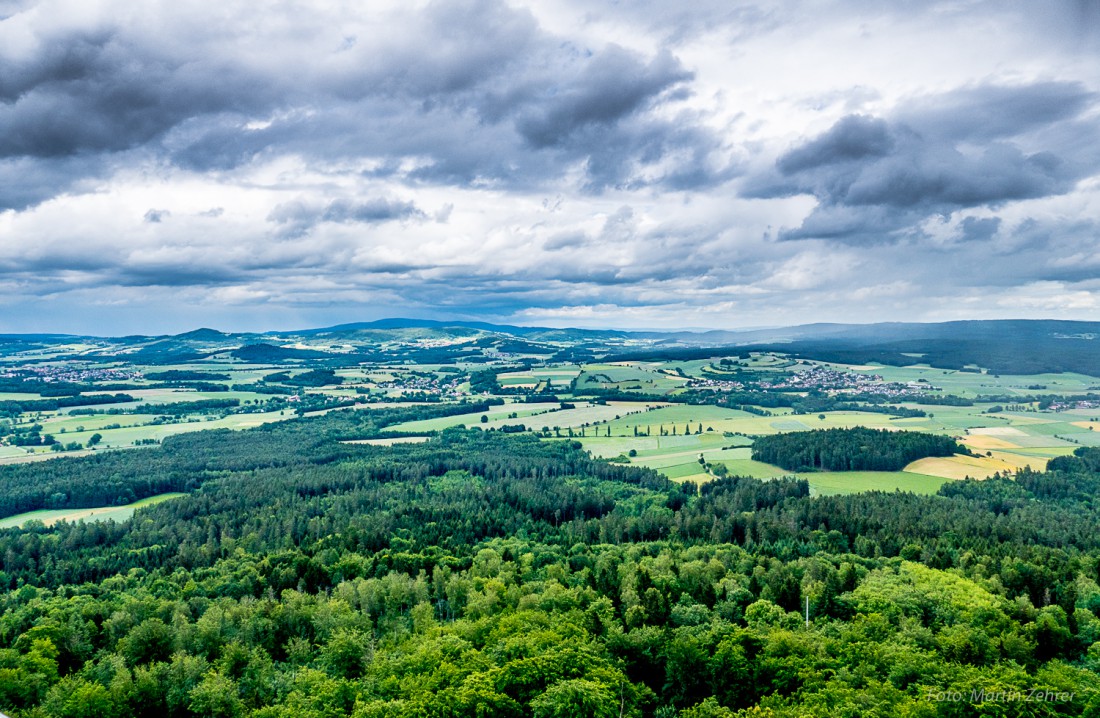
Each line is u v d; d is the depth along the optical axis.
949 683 85.25
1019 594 125.69
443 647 98.94
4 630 113.88
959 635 98.69
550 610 115.94
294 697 90.62
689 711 86.44
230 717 91.38
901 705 79.44
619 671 93.88
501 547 158.25
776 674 91.88
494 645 100.50
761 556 144.00
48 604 125.25
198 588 134.50
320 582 139.62
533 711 83.94
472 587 126.94
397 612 125.81
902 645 96.00
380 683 92.62
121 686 93.38
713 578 131.25
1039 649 102.38
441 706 82.44
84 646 109.12
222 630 112.94
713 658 95.31
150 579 142.00
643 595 119.25
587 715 81.00
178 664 98.88
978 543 152.75
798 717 78.38
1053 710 79.94
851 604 116.19
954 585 123.06
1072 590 122.38
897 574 135.88
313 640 114.88
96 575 150.25
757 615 112.38
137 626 110.62
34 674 97.00
